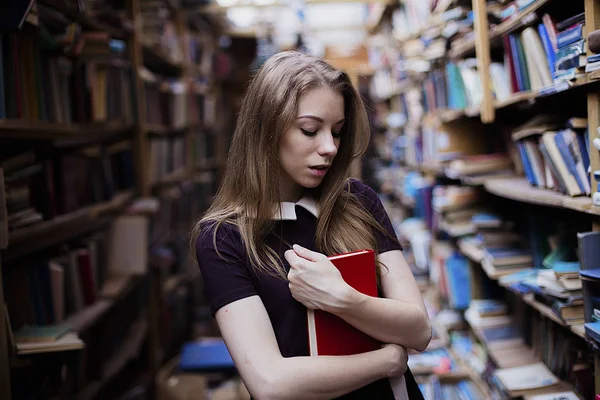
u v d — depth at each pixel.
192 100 5.41
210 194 6.07
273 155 1.20
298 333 1.19
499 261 2.34
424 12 3.19
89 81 2.74
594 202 1.51
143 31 4.11
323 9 6.45
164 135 4.72
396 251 1.32
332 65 1.23
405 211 5.04
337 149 1.25
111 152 3.48
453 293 3.01
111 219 3.22
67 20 2.43
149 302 3.91
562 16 1.85
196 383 3.01
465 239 2.89
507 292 2.77
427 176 3.96
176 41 4.97
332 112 1.18
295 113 1.16
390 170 5.75
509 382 2.07
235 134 1.27
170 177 4.59
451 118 2.90
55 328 2.03
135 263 3.24
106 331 3.01
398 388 1.21
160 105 4.46
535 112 2.38
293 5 5.29
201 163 5.95
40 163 2.38
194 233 1.29
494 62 2.56
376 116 6.17
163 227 4.41
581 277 1.57
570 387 1.99
